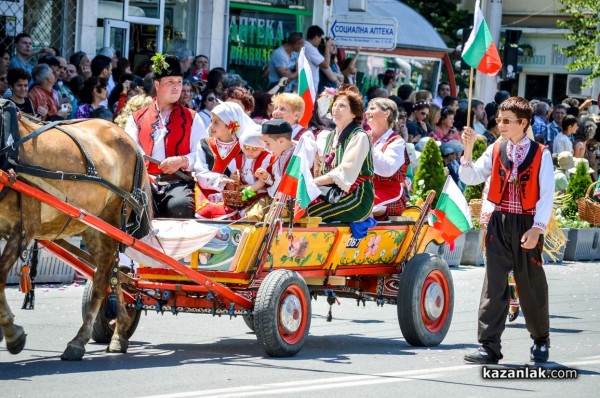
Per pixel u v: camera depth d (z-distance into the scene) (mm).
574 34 30906
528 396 9141
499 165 10188
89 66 18766
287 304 10312
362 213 11000
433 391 9195
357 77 28109
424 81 30328
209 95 18047
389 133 11969
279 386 9094
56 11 20266
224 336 11750
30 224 9414
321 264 11023
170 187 11211
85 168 9836
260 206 10672
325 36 24438
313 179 10820
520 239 10180
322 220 10961
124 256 11312
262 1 24906
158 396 8531
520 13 40375
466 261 19312
